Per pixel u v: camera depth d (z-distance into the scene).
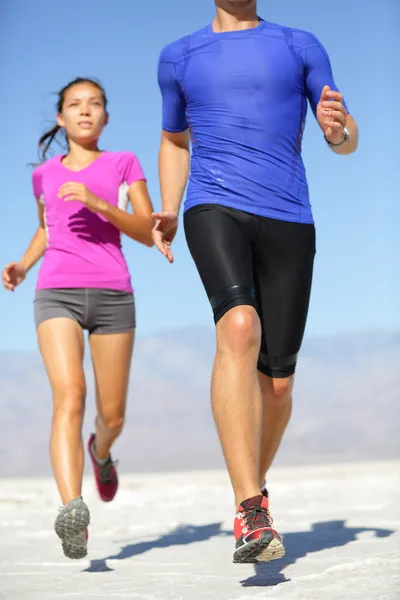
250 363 6.79
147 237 9.53
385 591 6.23
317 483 18.02
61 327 8.98
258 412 6.77
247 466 6.59
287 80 7.54
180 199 8.36
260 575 7.50
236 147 7.48
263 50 7.55
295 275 7.66
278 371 7.90
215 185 7.43
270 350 7.82
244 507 6.47
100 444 10.30
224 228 7.26
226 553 9.28
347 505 13.59
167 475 24.23
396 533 9.77
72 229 9.37
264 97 7.50
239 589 6.91
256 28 7.69
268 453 8.39
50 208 9.53
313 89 7.65
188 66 7.68
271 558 6.36
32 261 10.15
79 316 9.31
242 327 6.78
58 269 9.27
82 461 8.27
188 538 10.88
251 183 7.44
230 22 7.73
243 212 7.38
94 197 9.02
